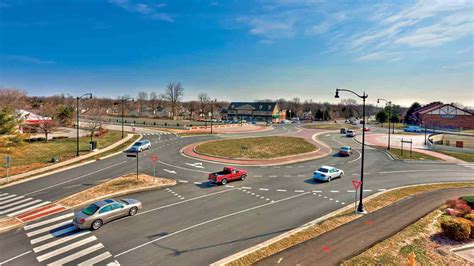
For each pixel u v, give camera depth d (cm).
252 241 1390
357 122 11650
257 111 12425
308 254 1244
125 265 1185
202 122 9619
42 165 3138
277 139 5519
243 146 4569
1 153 3544
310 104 19200
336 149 4591
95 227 1540
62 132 6025
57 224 1623
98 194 2152
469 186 2439
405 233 1461
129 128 7175
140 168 3069
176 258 1235
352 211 1794
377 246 1319
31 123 5309
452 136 5762
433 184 2525
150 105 15625
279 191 2270
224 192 2234
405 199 2036
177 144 4731
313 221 1639
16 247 1351
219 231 1512
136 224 1609
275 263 1171
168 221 1653
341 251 1272
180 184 2469
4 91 6706
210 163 3353
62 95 11788
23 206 1927
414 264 1173
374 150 4481
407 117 10725
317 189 2338
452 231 1395
